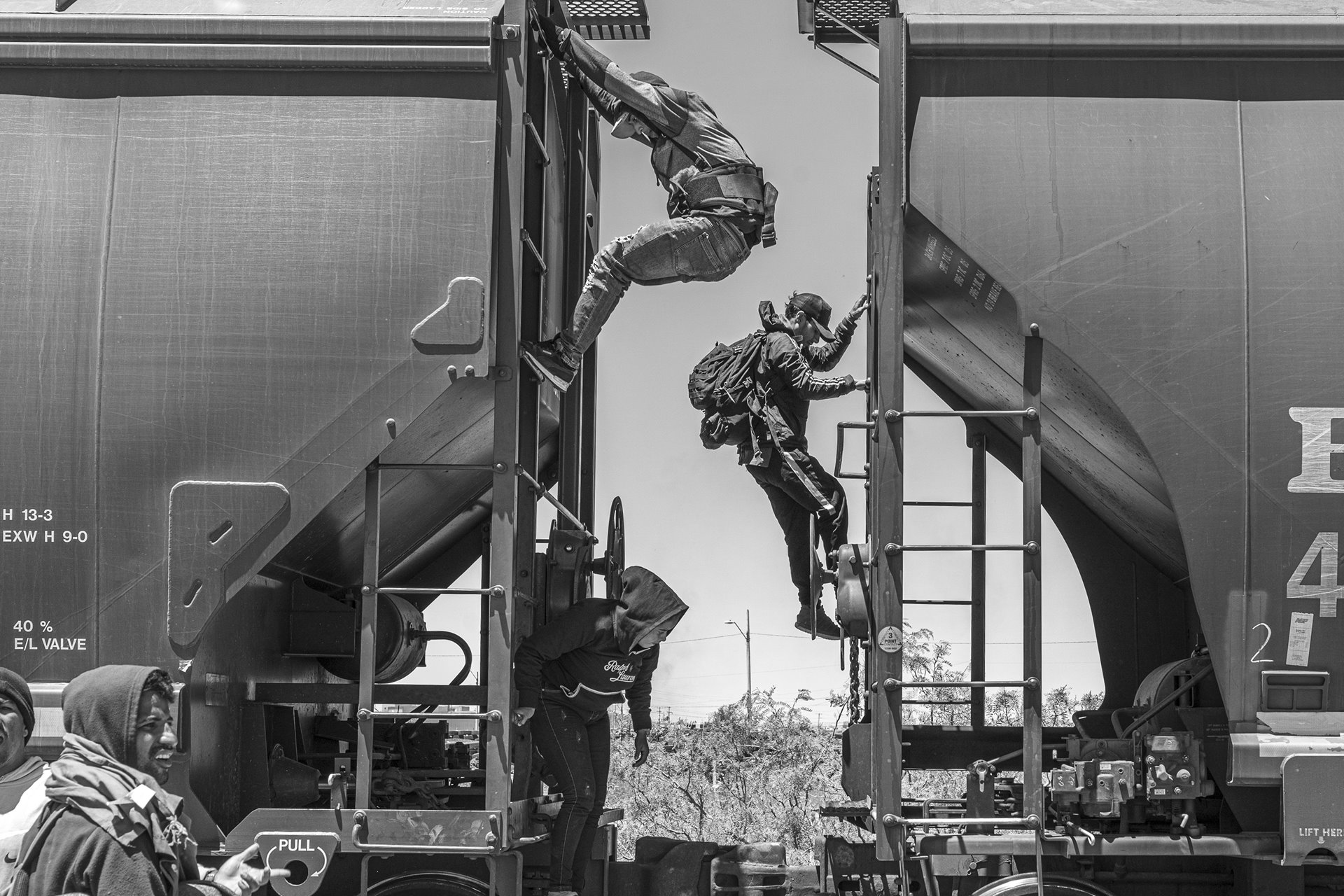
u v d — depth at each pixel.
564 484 6.32
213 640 4.70
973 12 4.64
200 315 4.55
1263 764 4.41
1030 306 4.54
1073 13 4.61
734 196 5.10
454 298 4.49
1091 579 6.52
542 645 4.98
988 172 4.57
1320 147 4.61
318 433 4.51
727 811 12.02
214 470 4.52
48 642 4.48
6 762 3.25
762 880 5.24
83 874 2.52
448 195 4.55
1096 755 4.88
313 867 4.41
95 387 4.55
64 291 4.58
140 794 2.62
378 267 4.54
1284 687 4.47
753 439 5.81
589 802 5.12
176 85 4.64
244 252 4.57
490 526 6.57
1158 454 4.52
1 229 4.60
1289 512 4.50
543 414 6.06
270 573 5.24
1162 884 4.93
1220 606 4.50
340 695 5.20
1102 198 4.56
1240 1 4.69
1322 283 4.55
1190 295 4.54
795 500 5.86
